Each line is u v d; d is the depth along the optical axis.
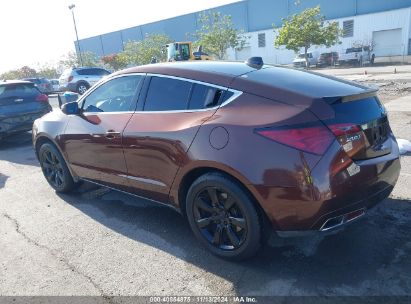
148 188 3.57
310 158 2.52
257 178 2.65
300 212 2.60
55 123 4.66
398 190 4.16
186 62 3.69
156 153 3.32
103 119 3.96
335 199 2.55
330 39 33.09
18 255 3.47
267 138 2.63
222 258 3.13
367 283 2.68
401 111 8.40
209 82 3.13
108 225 3.97
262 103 2.79
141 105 3.61
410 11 36.81
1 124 8.41
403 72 21.12
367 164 2.72
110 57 40.25
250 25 48.75
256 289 2.73
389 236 3.24
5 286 3.00
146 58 37.44
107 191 5.00
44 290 2.91
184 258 3.21
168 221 3.96
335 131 2.55
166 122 3.29
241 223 2.87
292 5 44.41
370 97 3.06
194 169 3.04
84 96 4.38
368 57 33.09
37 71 51.09
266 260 3.07
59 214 4.36
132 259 3.26
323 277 2.79
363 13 40.22
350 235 3.31
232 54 50.38
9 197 5.08
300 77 3.19
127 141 3.59
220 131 2.84
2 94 8.52
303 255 3.09
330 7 42.22
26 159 7.35
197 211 3.17
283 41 34.53
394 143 3.23
